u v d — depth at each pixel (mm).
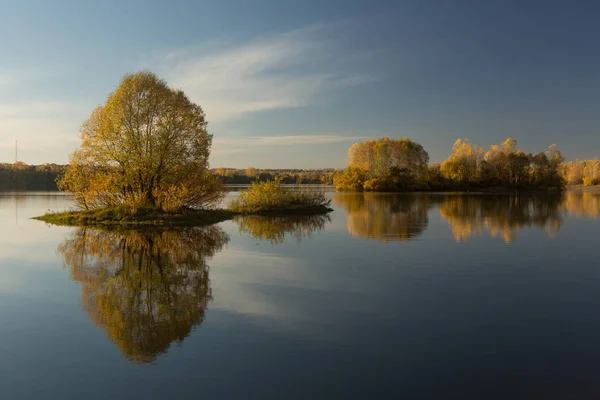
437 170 97188
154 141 29094
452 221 28141
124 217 26812
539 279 12359
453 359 7031
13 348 7633
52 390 6164
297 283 11953
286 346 7586
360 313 9383
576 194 73750
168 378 6461
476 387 6125
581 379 6348
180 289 11375
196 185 30984
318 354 7242
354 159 95812
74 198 30453
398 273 13164
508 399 5805
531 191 88938
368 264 14492
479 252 16656
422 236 21125
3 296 10820
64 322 8914
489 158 96875
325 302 10180
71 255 16250
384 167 90562
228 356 7199
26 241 19641
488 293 10930
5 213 33844
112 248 17797
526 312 9422
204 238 20672
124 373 6648
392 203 47625
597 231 22750
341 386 6160
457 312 9430
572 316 9156
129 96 28766
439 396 5879
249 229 24219
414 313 9367
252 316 9203
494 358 7070
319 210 35656
